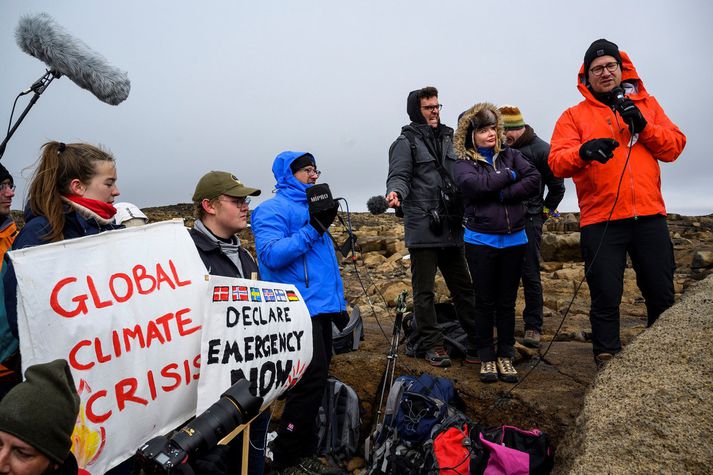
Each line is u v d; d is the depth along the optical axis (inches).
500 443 138.2
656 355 117.3
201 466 83.0
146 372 89.4
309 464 154.8
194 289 100.5
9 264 87.1
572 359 180.5
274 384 110.8
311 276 150.7
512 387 159.2
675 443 95.9
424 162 176.9
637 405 106.3
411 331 204.7
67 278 82.4
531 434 138.6
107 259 88.4
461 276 183.0
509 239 159.5
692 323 121.8
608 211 140.5
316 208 144.4
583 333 213.3
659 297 141.3
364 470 161.0
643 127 135.6
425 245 175.5
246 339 104.7
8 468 60.1
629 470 95.9
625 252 143.9
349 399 178.1
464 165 161.9
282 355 114.3
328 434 175.6
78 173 100.3
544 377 165.8
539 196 209.5
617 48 145.6
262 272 152.0
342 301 157.6
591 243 144.1
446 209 175.2
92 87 123.1
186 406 97.5
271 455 161.2
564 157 141.5
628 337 201.0
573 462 106.8
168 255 98.5
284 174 158.6
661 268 139.5
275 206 153.9
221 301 101.2
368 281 414.0
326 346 158.6
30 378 62.1
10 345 90.8
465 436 142.9
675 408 101.6
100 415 82.3
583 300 294.8
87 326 82.4
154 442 76.6
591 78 147.4
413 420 151.3
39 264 80.1
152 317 91.7
